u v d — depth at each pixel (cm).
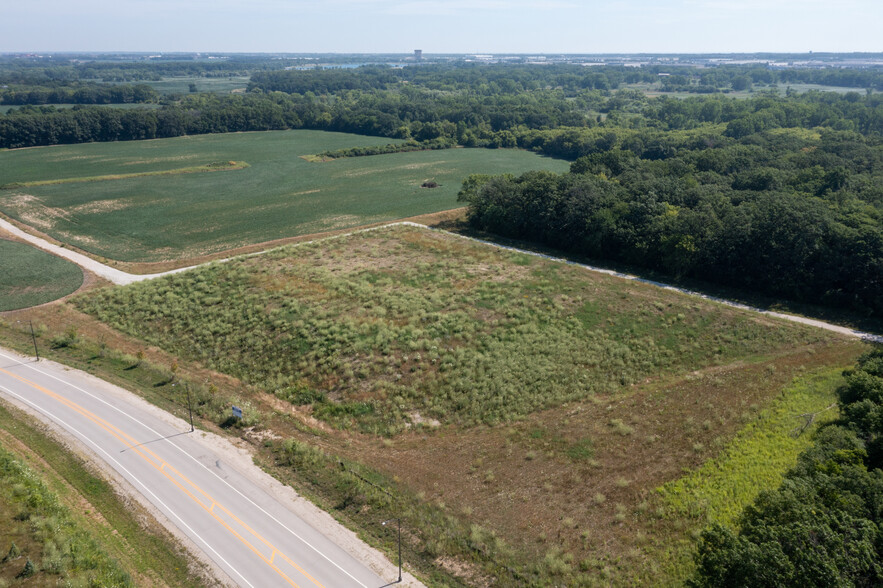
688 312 6888
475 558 3547
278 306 6969
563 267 8369
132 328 6694
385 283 7675
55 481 4103
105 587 3178
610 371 5741
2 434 4606
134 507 3916
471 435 4809
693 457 4375
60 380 5512
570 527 3766
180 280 7819
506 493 4103
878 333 6588
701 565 3042
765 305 7431
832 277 7225
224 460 4422
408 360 5825
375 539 3703
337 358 5862
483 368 5700
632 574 3366
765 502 3234
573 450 4541
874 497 3083
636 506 3909
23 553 3325
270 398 5372
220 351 6162
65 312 7125
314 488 4175
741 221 7888
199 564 3475
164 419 4941
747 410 4978
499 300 7125
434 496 4097
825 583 2600
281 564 3484
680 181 10425
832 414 4744
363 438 4806
